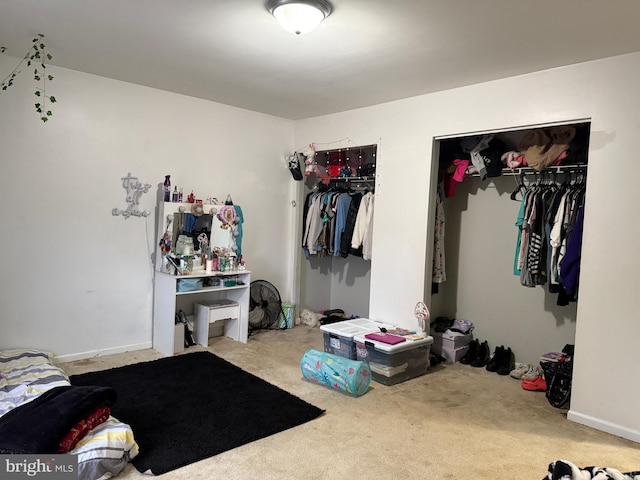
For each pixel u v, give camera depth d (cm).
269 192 491
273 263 503
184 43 280
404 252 395
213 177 441
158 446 234
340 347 373
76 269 360
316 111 456
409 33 251
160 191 403
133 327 394
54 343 353
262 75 340
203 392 307
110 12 239
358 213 460
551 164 346
